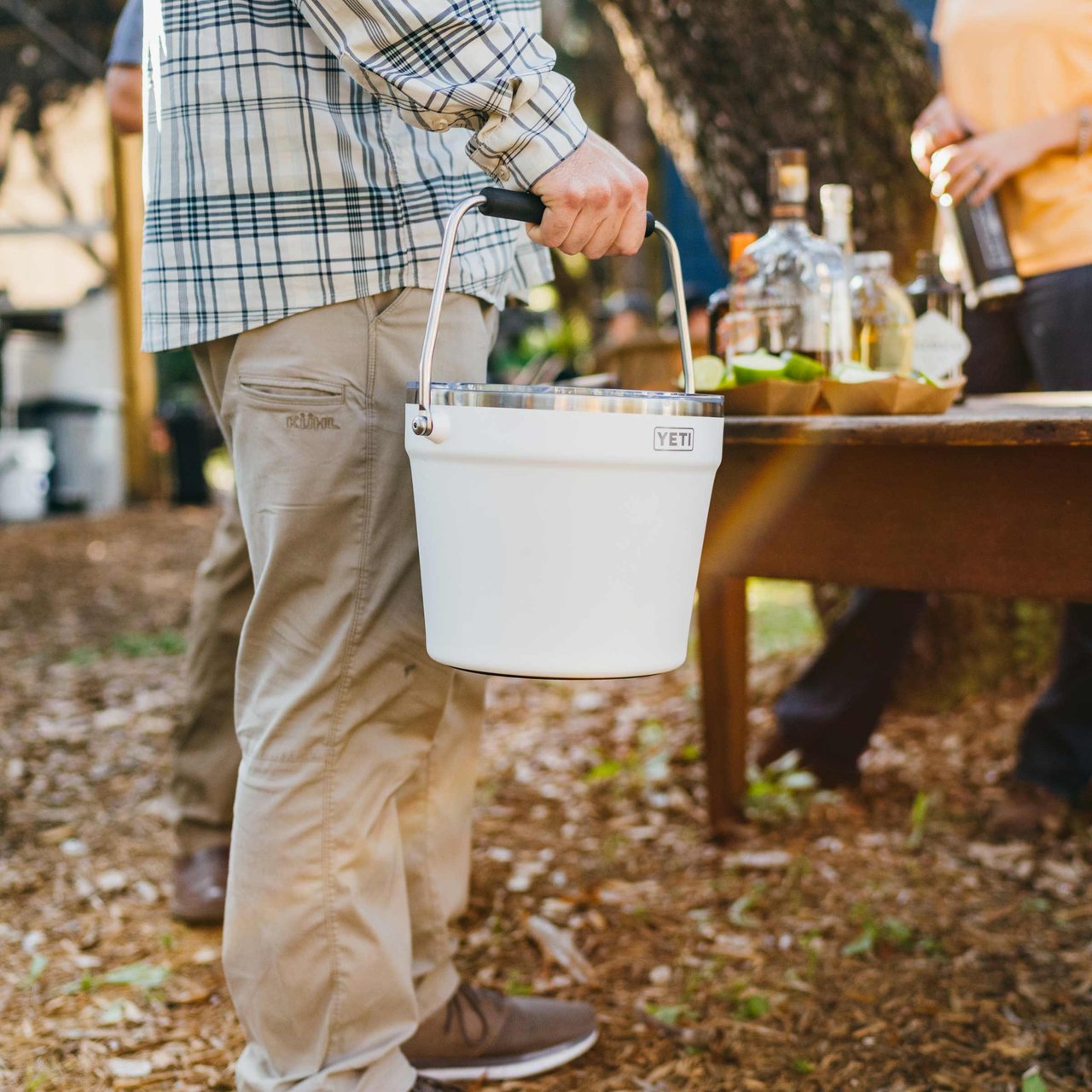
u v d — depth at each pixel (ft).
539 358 33.76
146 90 3.88
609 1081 4.71
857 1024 5.08
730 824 7.05
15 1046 4.91
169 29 3.74
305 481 3.68
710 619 6.81
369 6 3.22
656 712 9.83
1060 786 7.04
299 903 3.78
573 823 7.48
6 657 13.32
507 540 3.14
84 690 11.39
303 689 3.77
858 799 7.66
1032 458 4.54
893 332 5.91
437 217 3.74
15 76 35.63
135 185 32.37
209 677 5.95
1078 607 6.89
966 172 6.67
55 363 34.60
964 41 7.07
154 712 10.41
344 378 3.68
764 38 8.79
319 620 3.75
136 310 33.09
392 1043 3.94
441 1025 4.58
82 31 33.73
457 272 3.79
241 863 3.84
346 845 3.82
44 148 36.17
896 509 4.89
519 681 11.18
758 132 8.91
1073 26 6.69
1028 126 6.61
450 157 3.89
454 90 3.20
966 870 6.61
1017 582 4.66
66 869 6.81
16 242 37.47
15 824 7.53
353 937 3.83
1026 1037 4.92
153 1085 4.62
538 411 3.02
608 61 31.94
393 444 3.75
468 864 4.88
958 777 7.91
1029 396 6.50
